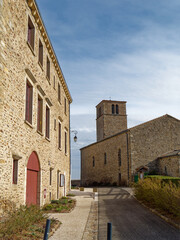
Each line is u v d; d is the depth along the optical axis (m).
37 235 7.37
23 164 10.45
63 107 21.70
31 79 11.82
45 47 15.01
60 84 20.34
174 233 8.58
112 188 29.53
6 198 8.53
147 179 17.09
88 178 47.56
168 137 34.78
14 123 9.45
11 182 9.02
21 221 7.61
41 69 13.81
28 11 11.66
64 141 22.14
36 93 12.65
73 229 8.99
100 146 42.72
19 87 10.09
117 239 7.89
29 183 11.59
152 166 32.78
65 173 22.28
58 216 11.68
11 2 9.35
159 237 8.07
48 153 15.15
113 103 52.03
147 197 15.42
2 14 8.41
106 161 39.78
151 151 33.25
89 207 14.98
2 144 8.30
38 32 13.39
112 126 51.03
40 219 9.40
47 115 15.78
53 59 16.92
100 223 10.24
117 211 13.26
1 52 8.30
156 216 11.73
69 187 26.84
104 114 51.22
